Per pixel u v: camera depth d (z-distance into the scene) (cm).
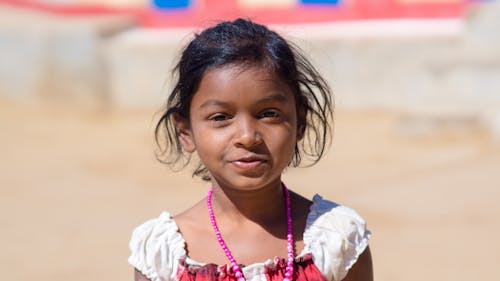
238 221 357
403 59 1906
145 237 357
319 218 359
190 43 352
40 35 1981
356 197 1223
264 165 336
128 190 1341
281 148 338
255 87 332
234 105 334
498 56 1814
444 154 1479
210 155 340
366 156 1495
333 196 1232
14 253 1035
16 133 1769
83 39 1981
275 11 2114
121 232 1116
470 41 1903
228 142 335
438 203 1180
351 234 355
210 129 338
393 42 1908
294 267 346
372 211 1150
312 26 2077
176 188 1344
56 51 1986
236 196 354
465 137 1571
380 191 1251
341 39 1922
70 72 1983
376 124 1773
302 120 368
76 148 1653
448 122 1602
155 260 351
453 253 978
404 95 1905
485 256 966
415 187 1264
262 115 337
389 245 1009
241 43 338
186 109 352
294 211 365
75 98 1983
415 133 1612
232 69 334
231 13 2112
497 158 1419
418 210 1150
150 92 1986
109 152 1609
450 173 1341
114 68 1994
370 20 2092
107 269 967
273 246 354
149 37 2055
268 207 357
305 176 1359
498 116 1578
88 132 1786
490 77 1802
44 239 1092
